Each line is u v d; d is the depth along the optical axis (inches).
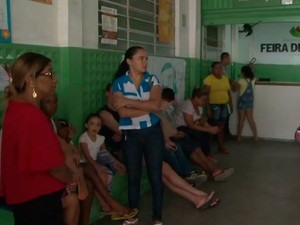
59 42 145.8
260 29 381.4
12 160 86.5
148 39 208.8
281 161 244.4
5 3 120.6
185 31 248.4
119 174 156.1
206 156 212.7
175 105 216.1
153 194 144.6
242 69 305.0
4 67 119.9
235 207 167.9
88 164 140.2
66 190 112.1
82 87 154.9
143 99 141.4
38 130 83.8
